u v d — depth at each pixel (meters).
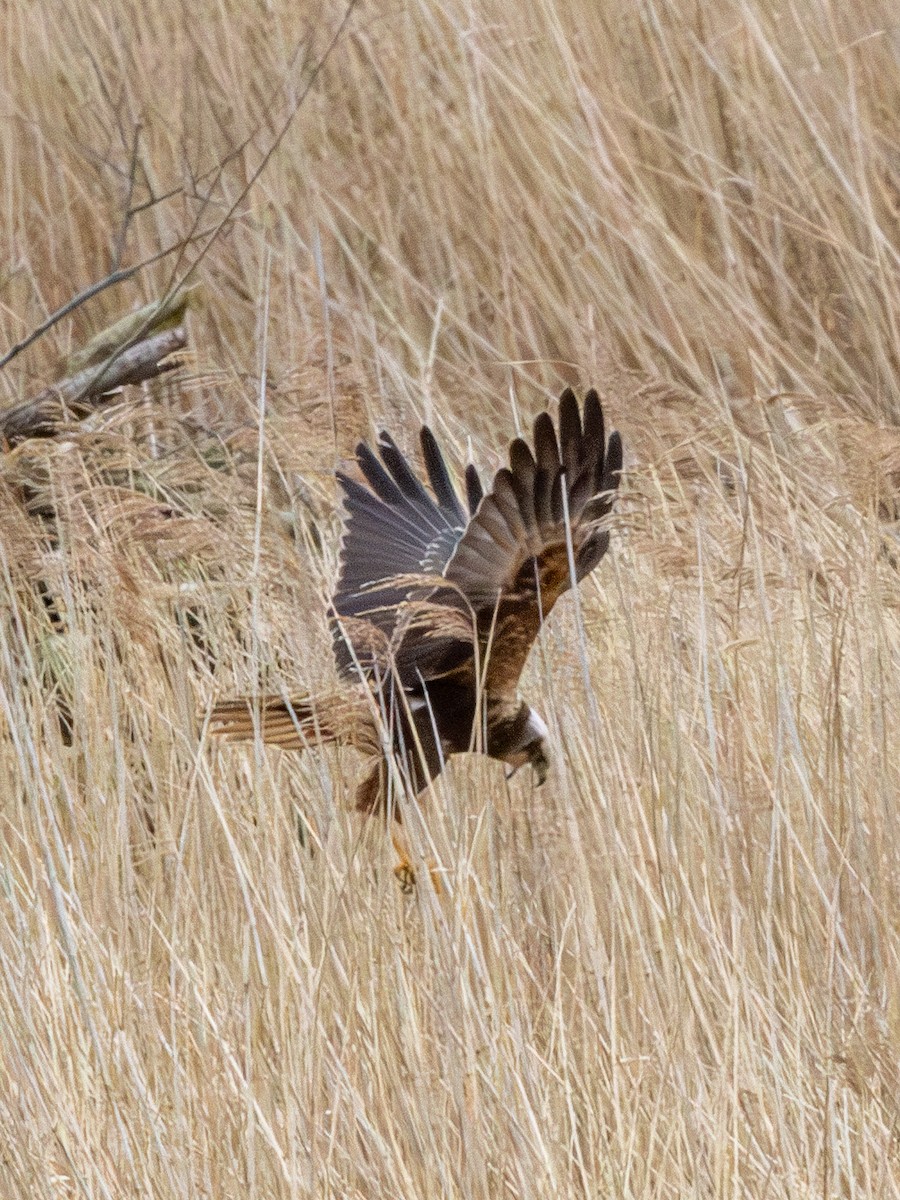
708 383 21.55
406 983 11.92
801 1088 11.77
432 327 24.03
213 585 15.72
